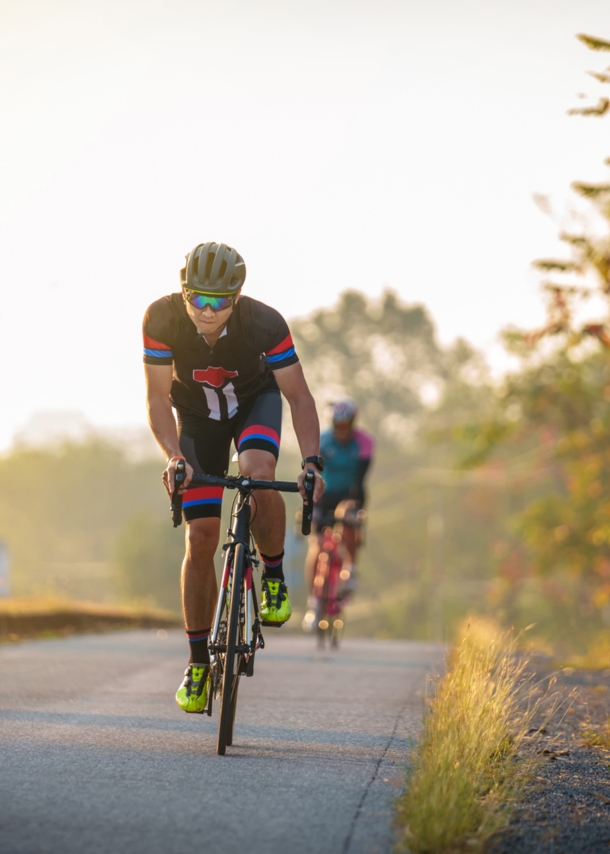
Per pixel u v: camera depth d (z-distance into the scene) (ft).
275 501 48.75
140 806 36.83
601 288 109.40
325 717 58.59
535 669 82.38
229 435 53.16
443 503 648.79
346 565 116.88
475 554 634.84
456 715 44.47
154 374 50.19
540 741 52.95
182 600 49.90
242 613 47.85
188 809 36.65
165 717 57.06
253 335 50.03
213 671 48.39
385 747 49.55
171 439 48.78
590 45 69.92
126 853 31.60
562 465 287.69
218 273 46.80
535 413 224.33
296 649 114.62
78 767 42.78
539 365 207.21
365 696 68.03
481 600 594.24
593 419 221.46
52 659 88.99
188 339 49.65
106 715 57.26
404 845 33.01
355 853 32.37
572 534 256.32
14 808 36.17
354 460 116.47
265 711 60.49
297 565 538.47
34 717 55.93
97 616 145.79
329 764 45.06
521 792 41.14
